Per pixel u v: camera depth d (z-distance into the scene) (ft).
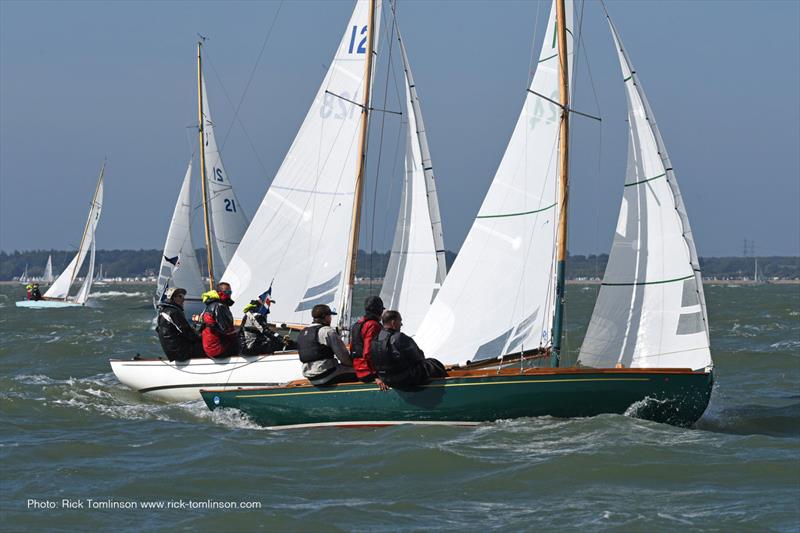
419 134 218.38
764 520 100.68
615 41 154.51
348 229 220.43
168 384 183.83
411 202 217.36
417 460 126.00
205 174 409.08
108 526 100.22
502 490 113.60
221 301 180.75
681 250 151.12
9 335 383.45
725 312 588.91
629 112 154.61
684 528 98.27
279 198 226.99
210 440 142.20
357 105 218.18
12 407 171.12
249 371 178.60
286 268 225.56
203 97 405.80
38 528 99.50
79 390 193.57
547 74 158.51
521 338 158.92
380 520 101.96
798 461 124.98
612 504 107.24
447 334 161.58
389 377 145.69
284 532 98.27
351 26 221.87
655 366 152.87
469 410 146.72
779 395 202.18
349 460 127.75
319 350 150.82
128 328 435.94
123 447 138.00
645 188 153.79
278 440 141.90
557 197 157.28
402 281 216.54
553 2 158.30
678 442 135.74
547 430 142.10
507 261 159.63
